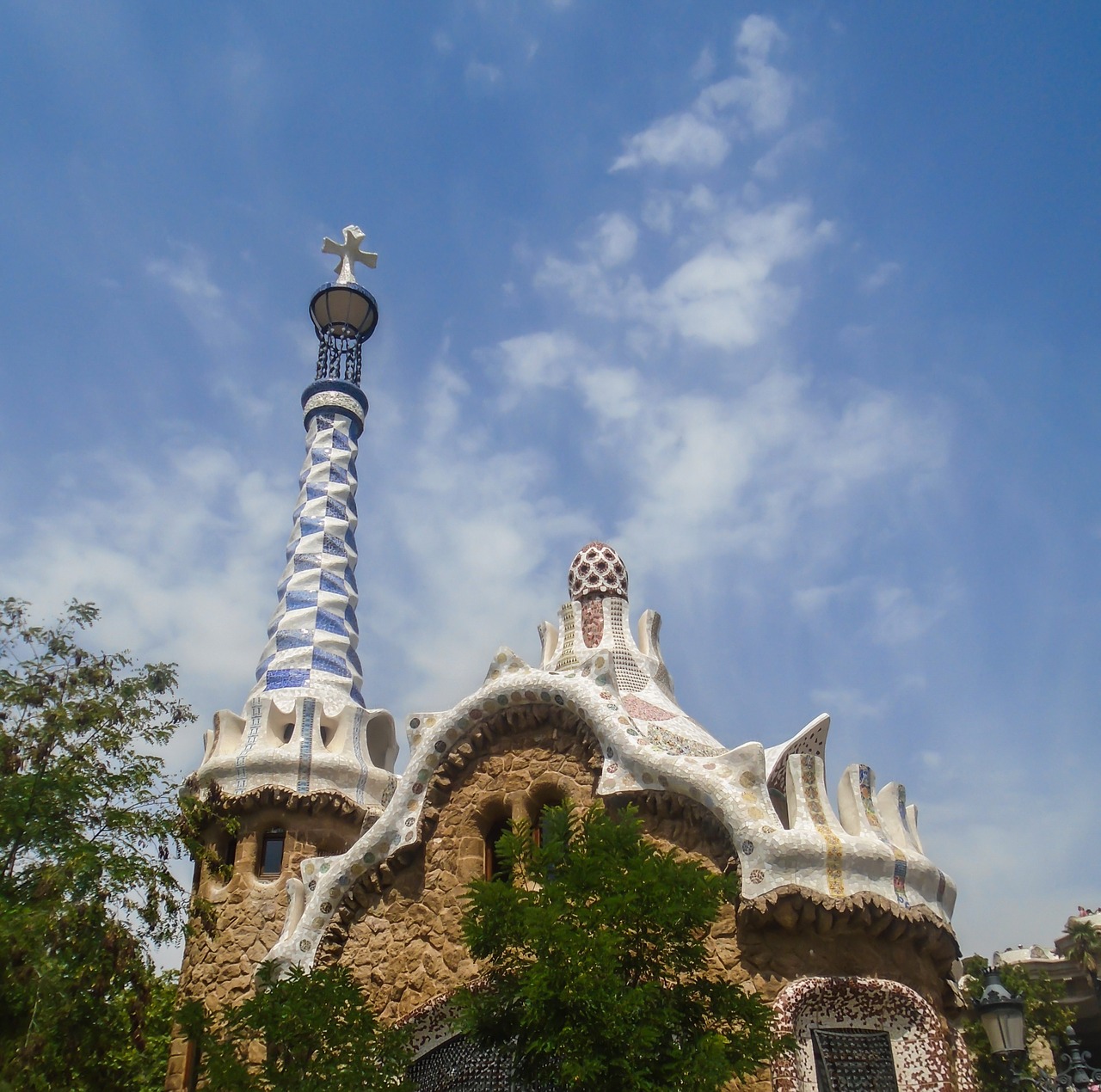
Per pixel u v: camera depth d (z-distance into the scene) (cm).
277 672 2341
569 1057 1124
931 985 1489
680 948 1224
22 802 1590
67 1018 1498
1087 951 3525
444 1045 1579
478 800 1706
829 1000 1410
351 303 2989
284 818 2102
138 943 1603
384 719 2361
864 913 1412
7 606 1747
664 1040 1162
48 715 1628
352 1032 1316
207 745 2236
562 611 2133
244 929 1991
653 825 1552
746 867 1446
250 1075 1336
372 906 1731
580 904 1225
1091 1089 1345
